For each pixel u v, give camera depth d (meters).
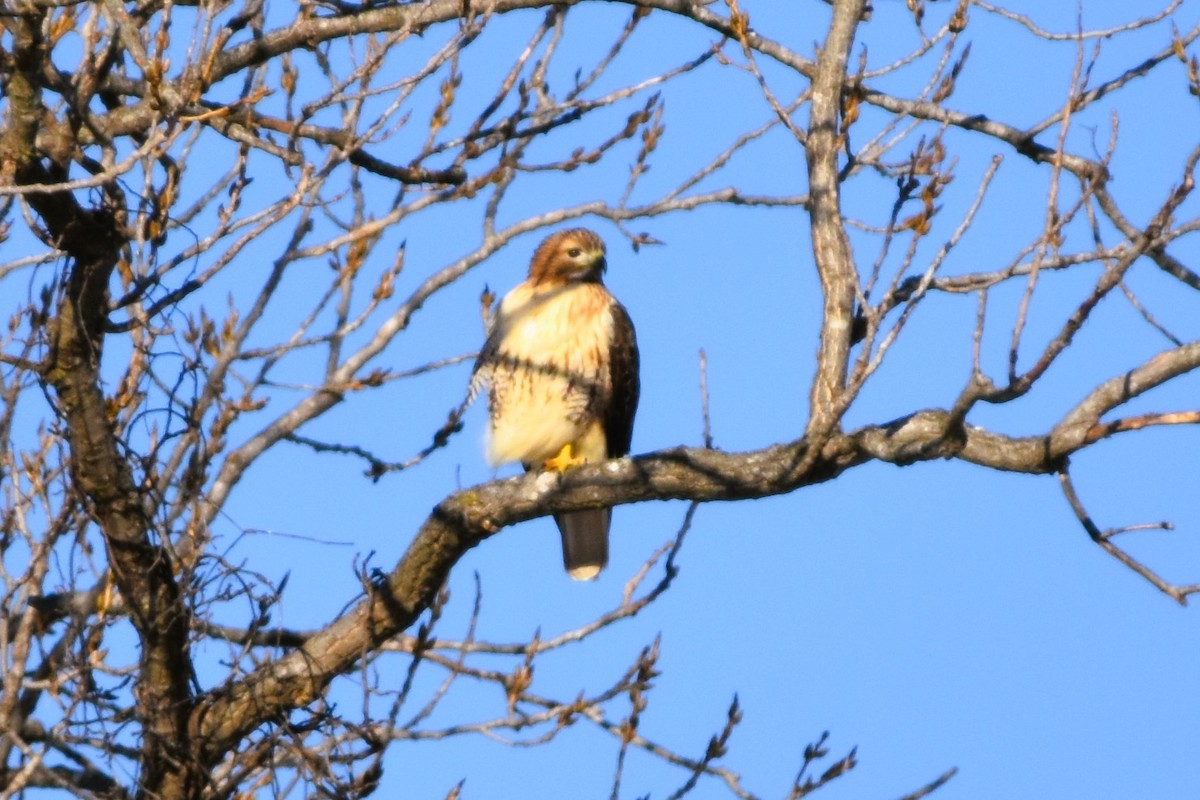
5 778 10.12
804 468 9.39
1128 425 8.48
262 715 10.58
